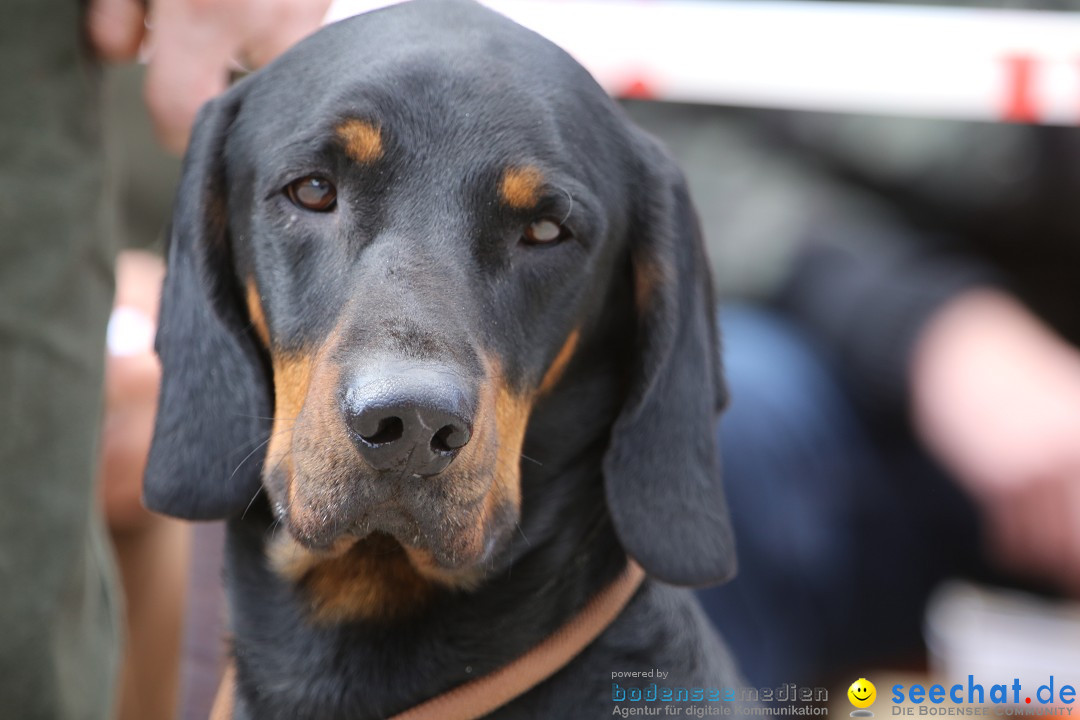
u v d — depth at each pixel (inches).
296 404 204.8
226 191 222.2
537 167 205.5
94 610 234.2
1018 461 342.6
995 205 418.9
